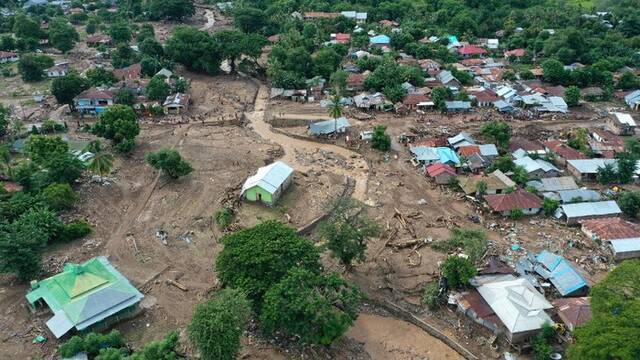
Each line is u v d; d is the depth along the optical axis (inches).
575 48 7052.2
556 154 4411.9
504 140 4596.5
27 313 2640.3
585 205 3607.3
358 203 3400.6
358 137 4864.7
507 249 3240.7
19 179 3705.7
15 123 4879.4
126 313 2620.6
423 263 3134.8
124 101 5295.3
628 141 4537.4
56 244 3186.5
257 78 6609.3
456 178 4045.3
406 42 7495.1
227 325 2196.1
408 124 5172.2
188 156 4443.9
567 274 2901.1
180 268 3026.6
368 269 3088.1
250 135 4955.7
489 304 2664.9
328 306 2353.6
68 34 7396.7
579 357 2027.6
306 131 5044.3
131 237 3292.3
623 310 2075.5
